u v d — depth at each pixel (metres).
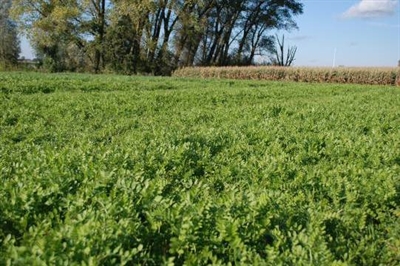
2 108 11.63
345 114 11.68
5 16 60.94
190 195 4.41
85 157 5.62
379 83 39.25
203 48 68.62
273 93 20.20
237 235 3.61
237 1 63.22
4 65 54.31
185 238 3.47
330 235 4.11
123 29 51.31
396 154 7.04
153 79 30.45
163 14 54.69
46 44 50.06
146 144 7.28
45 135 8.70
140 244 3.30
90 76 31.55
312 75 43.03
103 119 10.98
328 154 7.27
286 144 7.89
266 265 3.27
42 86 18.41
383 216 4.77
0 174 5.13
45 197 4.19
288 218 4.15
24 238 3.39
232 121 10.62
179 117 11.25
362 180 5.52
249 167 6.03
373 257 3.91
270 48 71.44
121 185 4.46
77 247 3.09
